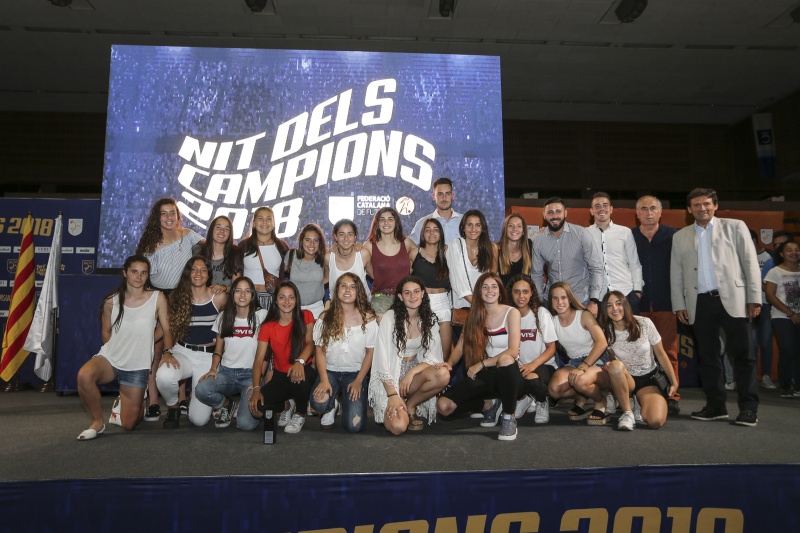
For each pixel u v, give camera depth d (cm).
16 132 1114
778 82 1023
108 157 498
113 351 339
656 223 452
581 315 373
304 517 225
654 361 382
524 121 1182
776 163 1102
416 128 519
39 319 492
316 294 401
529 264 412
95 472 248
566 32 866
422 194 514
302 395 341
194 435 331
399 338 346
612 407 392
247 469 254
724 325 365
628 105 1116
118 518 220
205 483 223
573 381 354
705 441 307
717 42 892
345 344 351
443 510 229
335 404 357
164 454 282
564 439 316
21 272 505
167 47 509
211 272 389
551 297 374
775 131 1107
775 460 266
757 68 974
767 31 860
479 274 399
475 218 398
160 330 369
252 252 421
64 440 314
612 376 346
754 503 240
